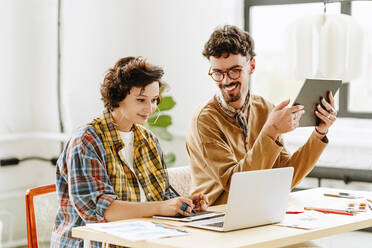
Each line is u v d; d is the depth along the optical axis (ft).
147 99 7.02
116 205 6.54
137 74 6.89
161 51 15.08
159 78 7.06
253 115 8.61
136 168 7.36
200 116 8.17
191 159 8.39
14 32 13.37
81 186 6.60
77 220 6.94
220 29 8.11
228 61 7.91
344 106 13.44
